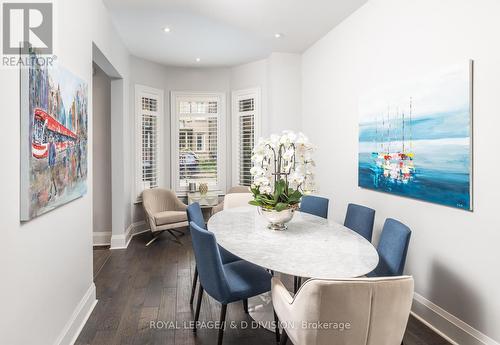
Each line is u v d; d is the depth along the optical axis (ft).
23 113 4.91
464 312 6.89
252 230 7.93
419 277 8.20
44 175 5.50
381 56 9.61
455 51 7.00
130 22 11.90
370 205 10.35
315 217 9.45
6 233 4.50
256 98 17.22
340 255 6.10
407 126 8.37
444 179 7.23
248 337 7.27
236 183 18.57
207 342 7.05
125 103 14.61
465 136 6.70
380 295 4.24
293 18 11.66
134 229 16.12
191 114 18.48
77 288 7.57
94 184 14.65
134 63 16.07
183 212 15.35
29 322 5.21
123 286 10.03
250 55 16.16
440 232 7.50
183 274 11.06
